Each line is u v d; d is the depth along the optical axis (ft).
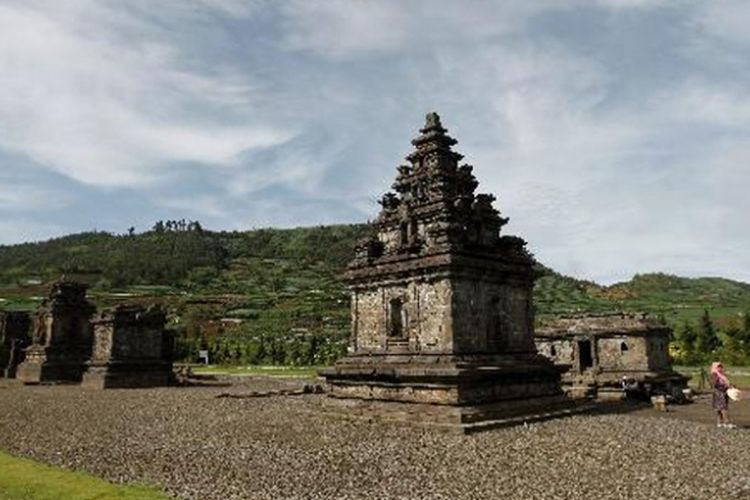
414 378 84.02
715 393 86.33
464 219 97.40
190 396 135.23
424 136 103.19
